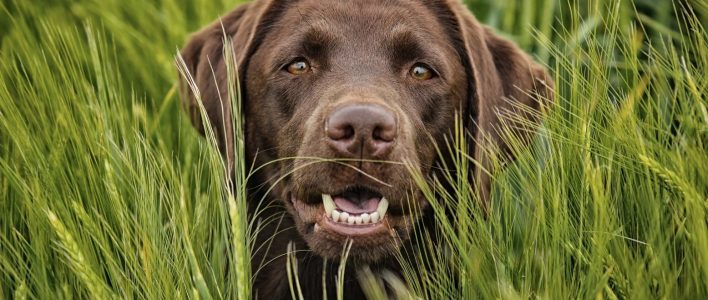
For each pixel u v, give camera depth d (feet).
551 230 14.33
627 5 21.81
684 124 15.58
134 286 14.25
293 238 16.83
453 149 16.25
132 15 24.11
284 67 16.07
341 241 14.66
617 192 15.12
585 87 16.69
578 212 15.06
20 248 15.97
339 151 13.82
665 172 13.66
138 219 15.23
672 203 14.92
